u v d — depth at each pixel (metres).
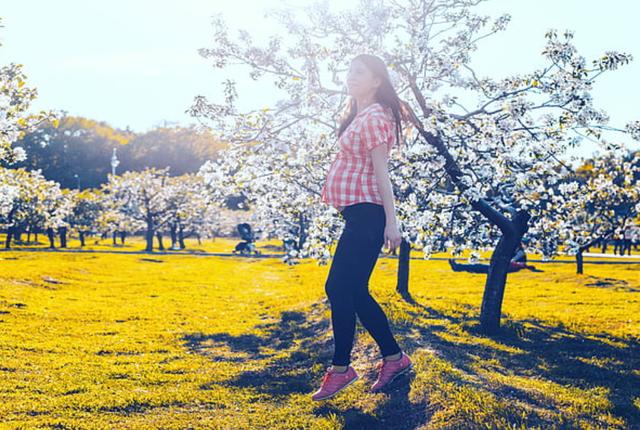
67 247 64.62
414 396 6.05
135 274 31.62
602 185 15.71
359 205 4.40
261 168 11.64
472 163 10.50
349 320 4.60
